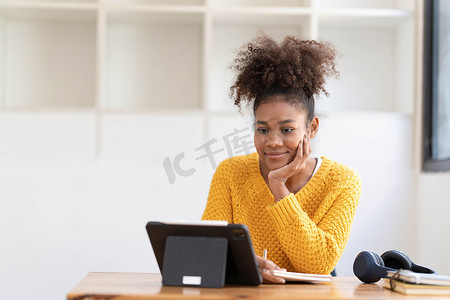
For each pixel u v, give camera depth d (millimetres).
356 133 4293
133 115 4227
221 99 4629
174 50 4629
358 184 2473
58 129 4188
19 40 4555
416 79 4340
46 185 4176
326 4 4711
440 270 3875
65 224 4180
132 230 4203
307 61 2391
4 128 4160
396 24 4574
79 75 4570
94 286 1812
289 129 2311
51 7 4195
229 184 2615
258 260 2109
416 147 4320
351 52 4699
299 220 2197
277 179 2301
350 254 4250
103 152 4207
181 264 1855
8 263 4145
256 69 2379
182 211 4215
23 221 4156
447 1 3994
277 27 4641
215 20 4492
